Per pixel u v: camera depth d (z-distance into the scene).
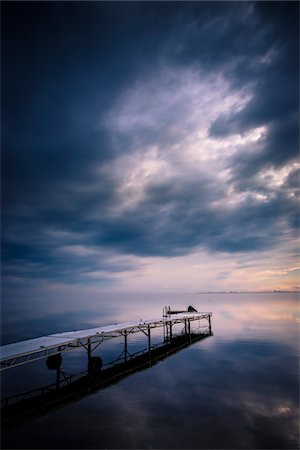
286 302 152.50
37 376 24.44
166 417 15.59
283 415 15.77
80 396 18.78
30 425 14.66
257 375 23.30
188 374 23.78
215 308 112.75
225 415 15.78
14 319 82.62
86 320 75.31
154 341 42.62
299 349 33.38
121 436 13.47
